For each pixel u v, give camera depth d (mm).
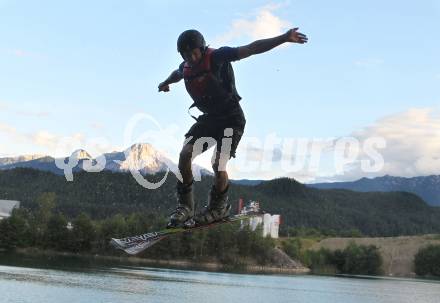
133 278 79562
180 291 66875
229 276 110062
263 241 164000
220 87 6918
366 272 193375
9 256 114375
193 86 7008
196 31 6828
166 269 114438
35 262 99938
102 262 122375
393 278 177625
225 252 153500
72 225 147625
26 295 50562
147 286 69188
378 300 84375
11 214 154500
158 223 141625
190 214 7320
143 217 145750
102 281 70375
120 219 144875
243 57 6602
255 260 161750
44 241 142500
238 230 157375
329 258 197000
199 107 7160
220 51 6742
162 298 57844
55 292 54406
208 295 65625
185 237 146250
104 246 143750
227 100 7000
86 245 144250
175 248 145500
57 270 83125
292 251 182125
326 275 164375
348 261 192500
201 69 6855
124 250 7270
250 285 89250
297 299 72875
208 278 96438
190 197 7371
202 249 149250
